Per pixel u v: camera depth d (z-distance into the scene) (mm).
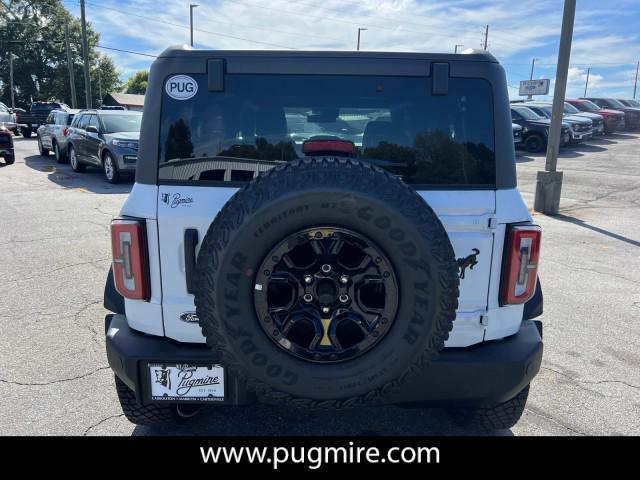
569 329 4664
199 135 2404
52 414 3180
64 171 14891
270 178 2023
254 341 2057
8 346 4070
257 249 2000
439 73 2385
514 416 2877
